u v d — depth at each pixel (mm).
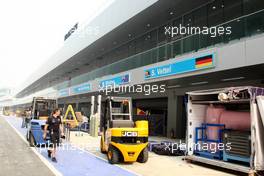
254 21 11281
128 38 26359
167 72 15664
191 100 11984
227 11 16672
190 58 13906
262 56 10180
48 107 17344
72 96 34906
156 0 17250
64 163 10297
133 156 10406
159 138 20922
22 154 12078
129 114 11875
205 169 10156
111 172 9039
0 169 9086
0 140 17203
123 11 21453
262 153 8789
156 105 24562
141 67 18438
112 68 23188
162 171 9523
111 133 10508
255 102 9055
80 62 39281
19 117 65875
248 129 9992
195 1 17609
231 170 10047
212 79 15289
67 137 18109
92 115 22297
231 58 11539
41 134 13891
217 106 11766
